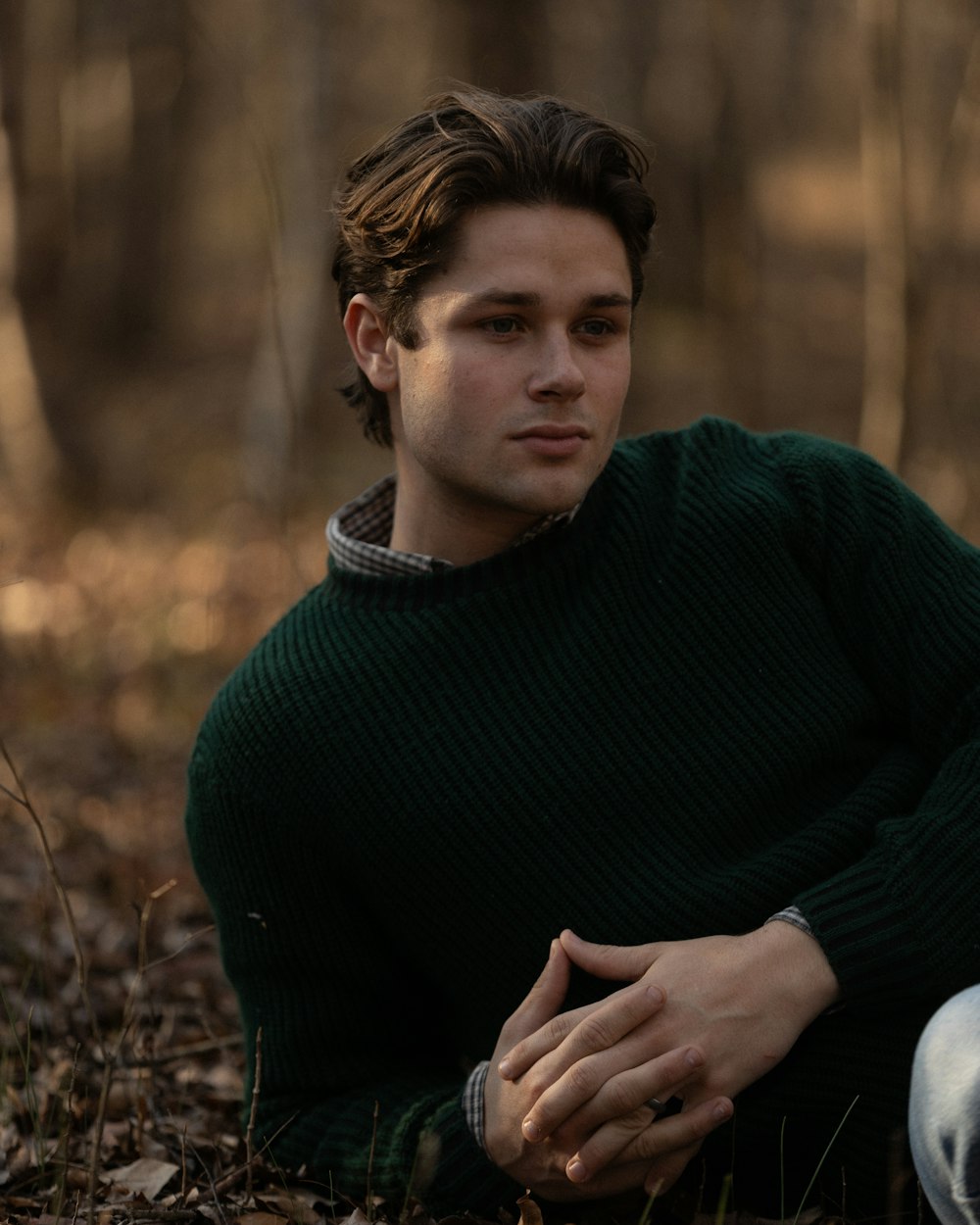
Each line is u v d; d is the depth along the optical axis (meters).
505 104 2.76
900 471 8.88
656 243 2.96
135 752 7.50
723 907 2.69
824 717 2.81
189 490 16.58
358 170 2.90
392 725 2.82
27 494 15.68
